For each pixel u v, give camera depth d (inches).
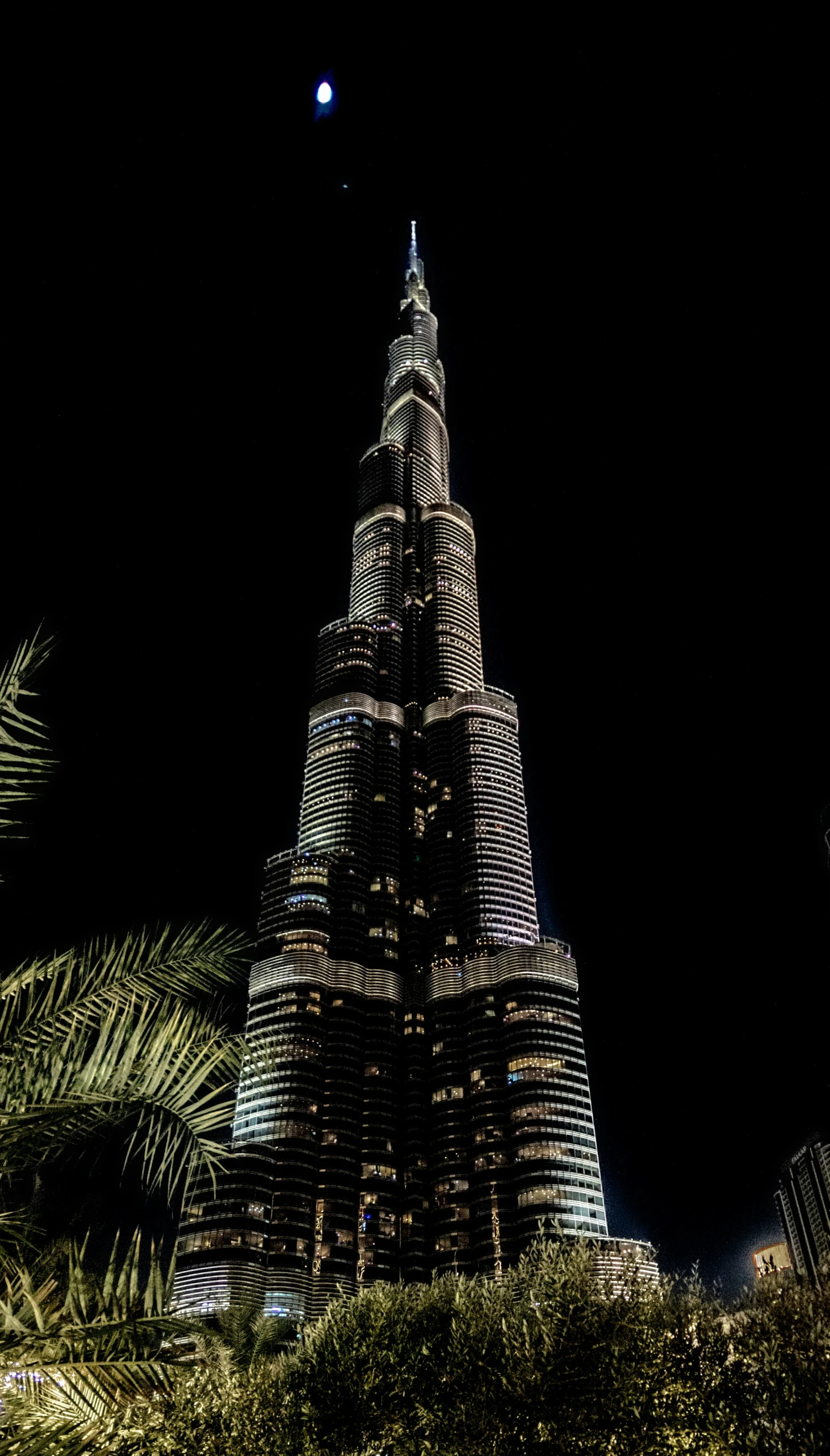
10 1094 186.5
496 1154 7199.8
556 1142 7121.1
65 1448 156.9
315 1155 7165.4
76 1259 170.6
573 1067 7677.2
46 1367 161.3
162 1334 167.5
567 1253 774.5
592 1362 668.7
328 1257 6643.7
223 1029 211.8
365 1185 7273.6
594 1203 6884.8
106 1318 163.8
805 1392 593.0
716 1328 688.4
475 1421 676.7
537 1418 659.4
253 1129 7165.4
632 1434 638.5
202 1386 685.3
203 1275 6033.5
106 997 215.2
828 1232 5201.8
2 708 218.2
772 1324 663.8
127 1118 190.5
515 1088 7509.8
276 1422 709.9
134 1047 199.0
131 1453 174.9
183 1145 189.3
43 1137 183.9
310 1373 761.6
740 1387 633.6
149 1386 171.3
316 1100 7500.0
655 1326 695.1
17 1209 176.6
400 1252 7071.9
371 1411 712.4
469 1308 776.3
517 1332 717.9
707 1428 623.5
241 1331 1625.2
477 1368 713.0
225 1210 6378.0
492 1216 6875.0
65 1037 203.0
